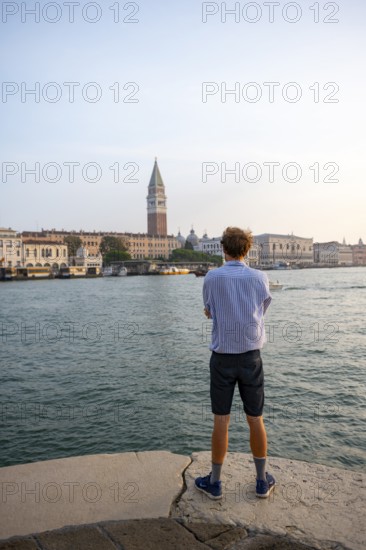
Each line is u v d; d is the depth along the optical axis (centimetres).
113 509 404
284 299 6184
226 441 427
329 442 1145
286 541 360
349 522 382
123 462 491
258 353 441
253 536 367
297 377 1767
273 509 404
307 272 19988
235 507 407
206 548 352
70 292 8625
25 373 1983
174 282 12744
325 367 1922
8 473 469
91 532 371
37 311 5034
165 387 1697
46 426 1316
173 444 1186
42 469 477
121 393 1633
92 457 502
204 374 1873
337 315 4088
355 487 439
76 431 1277
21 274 14550
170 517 394
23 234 19275
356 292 7425
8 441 1216
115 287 10312
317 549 351
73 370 2012
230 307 432
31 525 383
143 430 1277
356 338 2681
